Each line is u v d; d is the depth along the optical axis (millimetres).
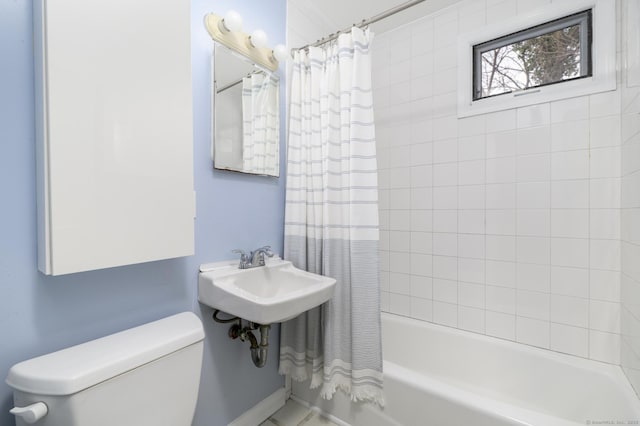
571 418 1278
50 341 771
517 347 1490
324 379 1343
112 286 897
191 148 928
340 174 1399
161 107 843
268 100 1447
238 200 1324
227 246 1275
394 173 1964
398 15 1786
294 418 1458
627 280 1202
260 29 1392
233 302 1006
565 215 1414
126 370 726
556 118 1432
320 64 1451
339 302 1361
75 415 633
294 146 1516
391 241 1985
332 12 1726
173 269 1065
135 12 778
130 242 778
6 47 679
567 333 1414
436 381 1172
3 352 697
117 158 748
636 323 1105
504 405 1016
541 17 1457
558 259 1435
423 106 1836
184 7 901
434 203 1805
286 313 975
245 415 1362
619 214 1293
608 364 1311
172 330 897
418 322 1830
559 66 1459
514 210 1545
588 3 1343
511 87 1589
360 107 1301
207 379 1206
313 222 1479
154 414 792
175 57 876
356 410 1332
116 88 741
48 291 765
